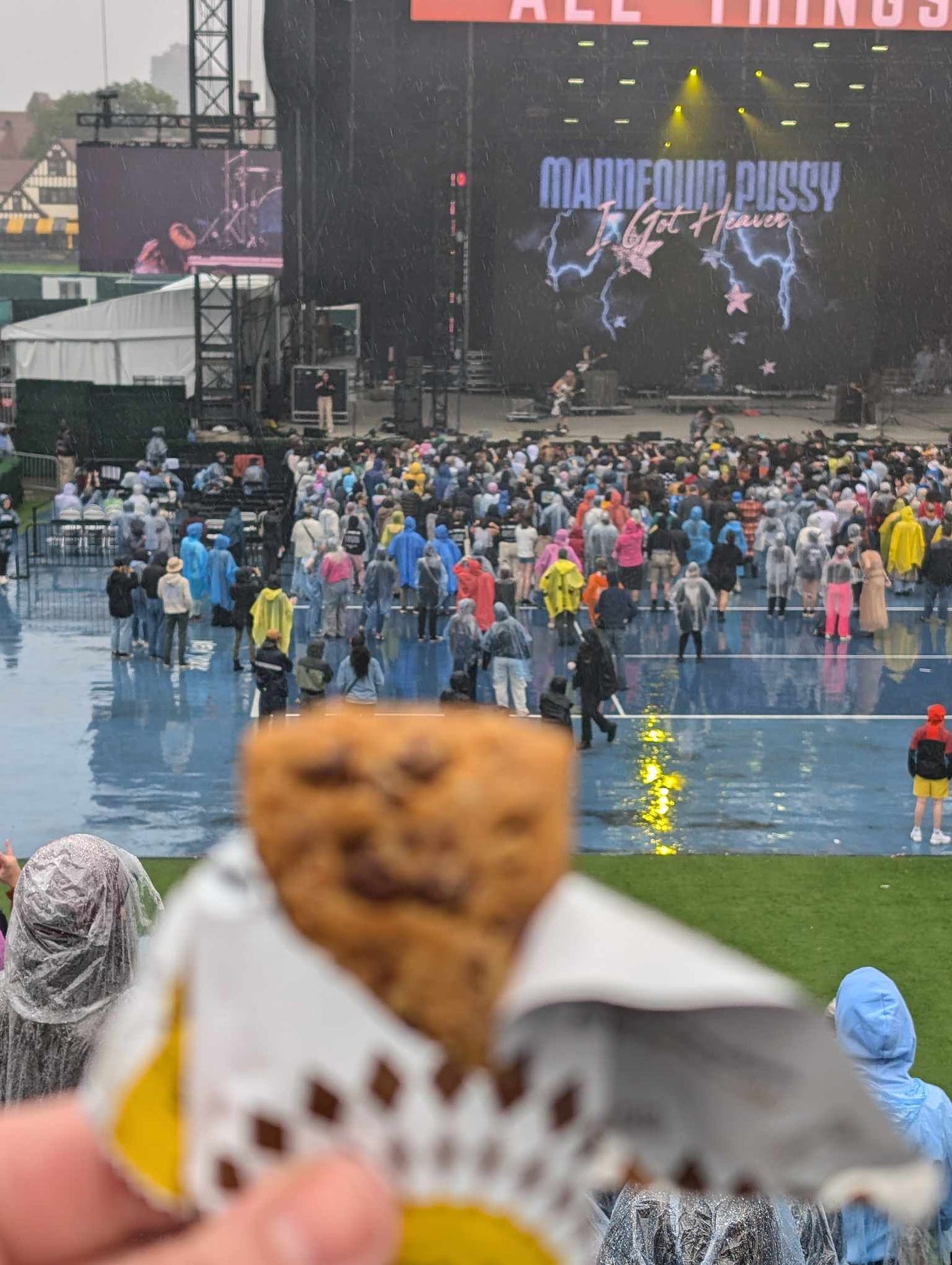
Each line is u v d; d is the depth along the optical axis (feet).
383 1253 1.96
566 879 2.01
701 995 1.88
